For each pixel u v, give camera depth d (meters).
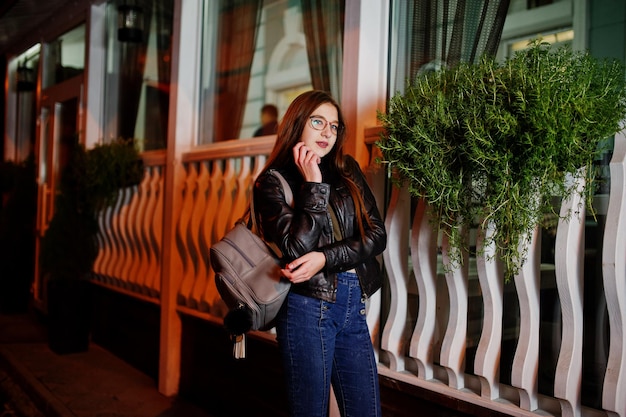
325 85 3.43
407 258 2.44
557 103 1.58
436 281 2.35
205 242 3.53
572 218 1.86
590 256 2.19
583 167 1.79
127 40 4.66
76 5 5.45
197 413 3.45
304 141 1.96
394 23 2.74
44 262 4.49
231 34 4.24
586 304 2.18
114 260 4.68
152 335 4.12
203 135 4.03
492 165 1.74
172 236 3.78
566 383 1.84
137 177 4.37
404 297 2.43
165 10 4.68
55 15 5.89
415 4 2.70
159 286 4.02
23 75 6.67
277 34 4.28
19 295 6.38
